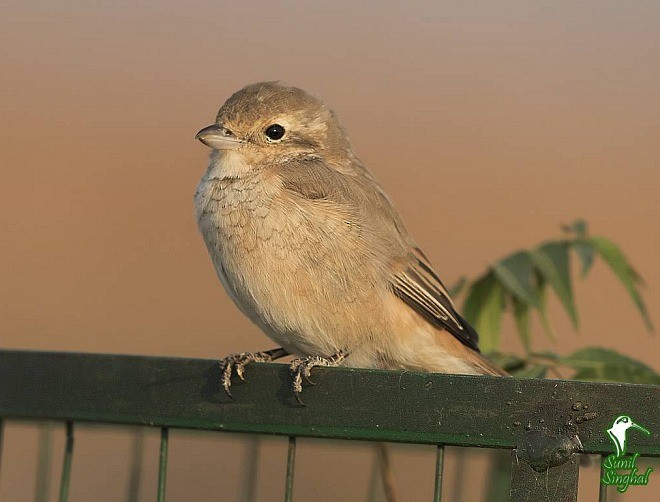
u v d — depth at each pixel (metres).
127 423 7.99
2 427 8.74
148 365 7.98
